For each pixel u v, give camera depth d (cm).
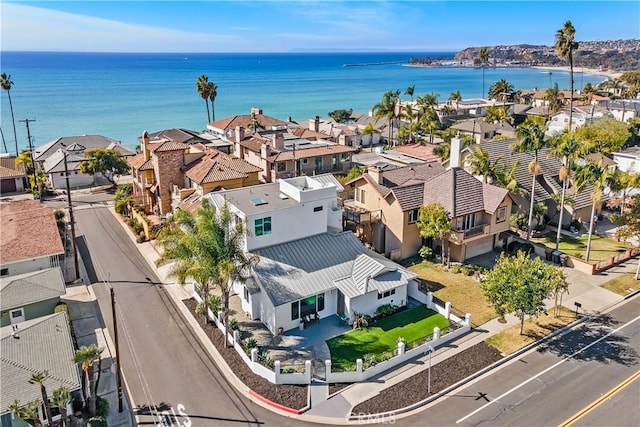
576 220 5447
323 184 4228
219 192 4138
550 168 5825
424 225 4375
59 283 3688
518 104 14225
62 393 2319
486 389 2867
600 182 4316
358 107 19912
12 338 2805
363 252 3944
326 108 19538
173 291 4106
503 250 4884
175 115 17112
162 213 5772
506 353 3209
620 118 10144
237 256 3172
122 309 3806
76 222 5922
